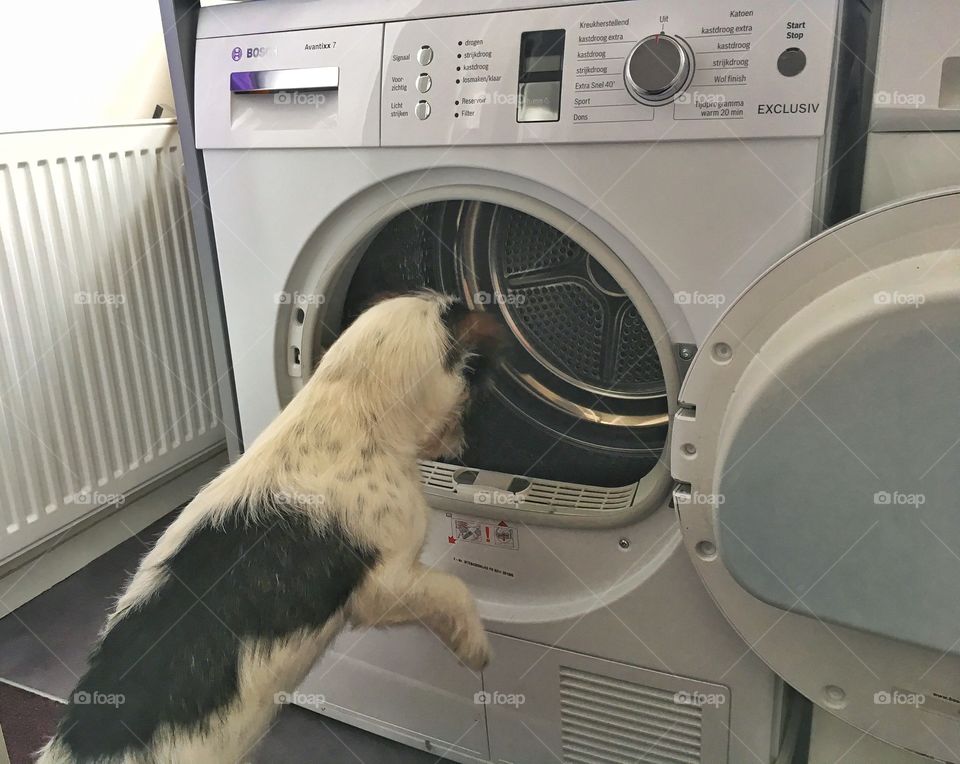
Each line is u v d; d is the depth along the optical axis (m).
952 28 0.59
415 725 0.96
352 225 0.82
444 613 0.80
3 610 1.23
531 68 0.69
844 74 0.62
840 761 0.79
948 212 0.56
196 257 1.41
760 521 0.62
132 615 0.69
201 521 0.71
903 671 0.65
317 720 1.04
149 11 1.44
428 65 0.72
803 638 0.69
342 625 0.74
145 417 1.35
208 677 0.64
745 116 0.62
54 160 1.14
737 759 0.79
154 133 1.29
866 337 0.55
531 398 0.84
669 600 0.77
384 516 0.73
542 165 0.70
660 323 0.70
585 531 0.79
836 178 0.65
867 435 0.57
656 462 0.80
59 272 1.17
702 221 0.66
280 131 0.80
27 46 1.27
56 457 1.21
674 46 0.62
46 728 1.02
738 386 0.65
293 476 0.71
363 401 0.74
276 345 0.89
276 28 0.80
